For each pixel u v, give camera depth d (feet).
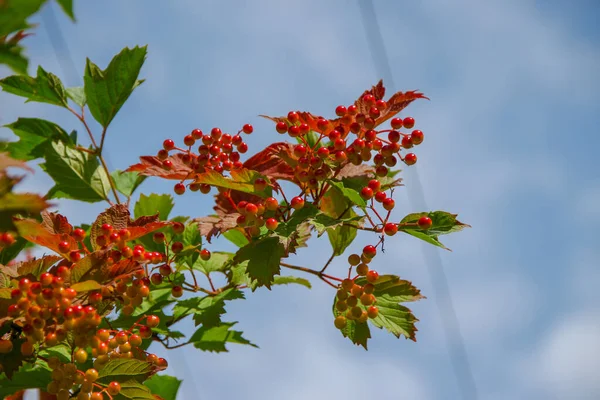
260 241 4.44
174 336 4.64
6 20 3.67
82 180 4.89
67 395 4.19
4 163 3.87
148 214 4.90
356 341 4.46
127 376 4.26
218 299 4.66
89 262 4.21
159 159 4.56
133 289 4.28
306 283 4.93
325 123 4.43
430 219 4.38
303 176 4.44
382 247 4.37
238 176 4.42
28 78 4.86
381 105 4.48
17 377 4.34
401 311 4.48
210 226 4.44
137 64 4.89
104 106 4.90
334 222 4.39
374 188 4.37
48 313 4.12
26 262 4.24
